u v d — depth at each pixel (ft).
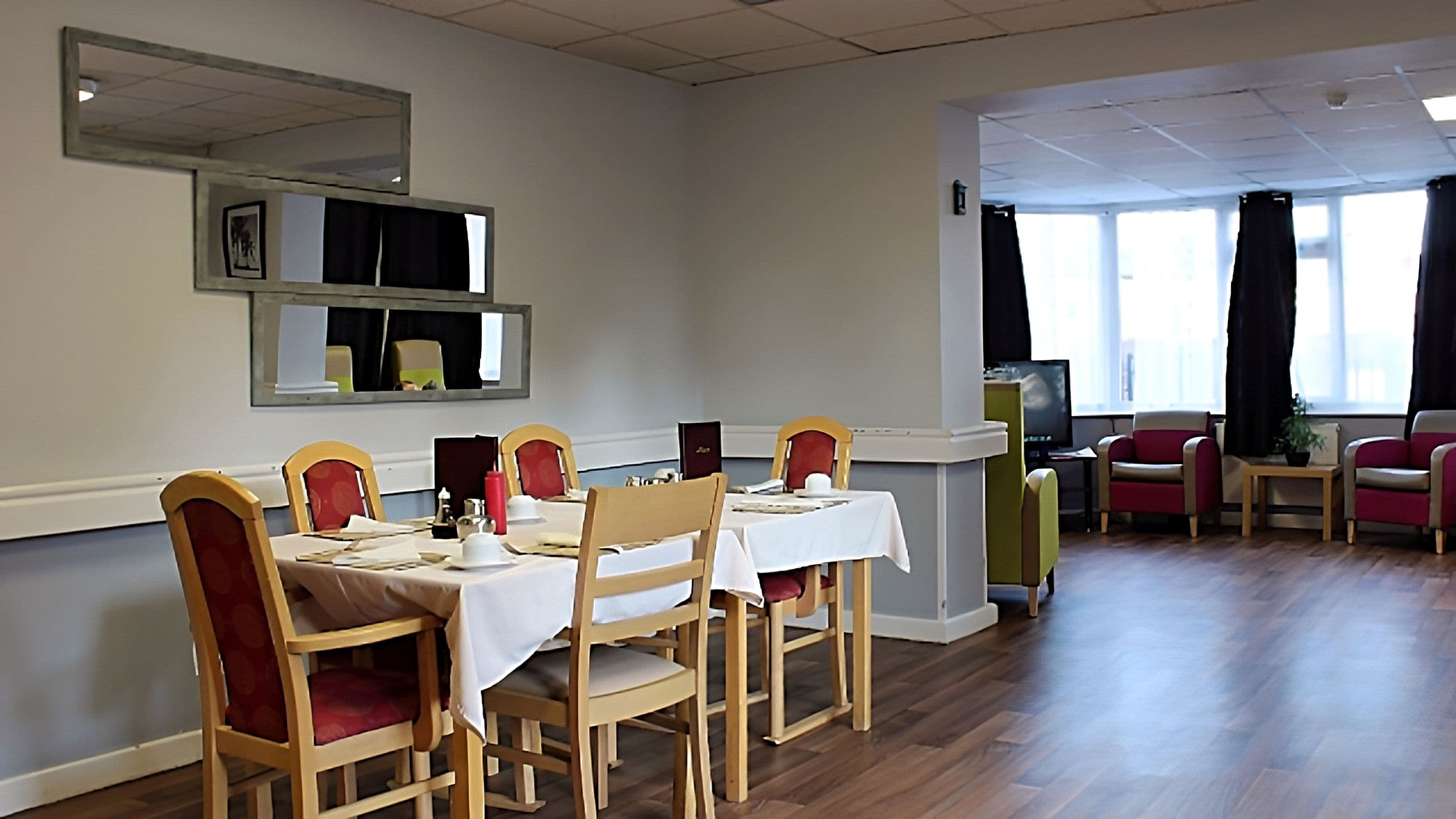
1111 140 23.91
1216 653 17.43
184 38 13.12
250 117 13.73
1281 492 31.35
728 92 20.16
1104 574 24.52
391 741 9.32
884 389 18.85
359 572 9.73
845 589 19.22
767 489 14.98
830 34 17.22
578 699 9.64
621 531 9.76
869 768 12.59
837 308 19.26
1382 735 13.42
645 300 19.60
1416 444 28.66
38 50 11.94
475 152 16.52
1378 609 20.53
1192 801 11.46
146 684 12.94
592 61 18.51
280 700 8.87
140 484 12.69
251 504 8.51
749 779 12.28
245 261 13.66
